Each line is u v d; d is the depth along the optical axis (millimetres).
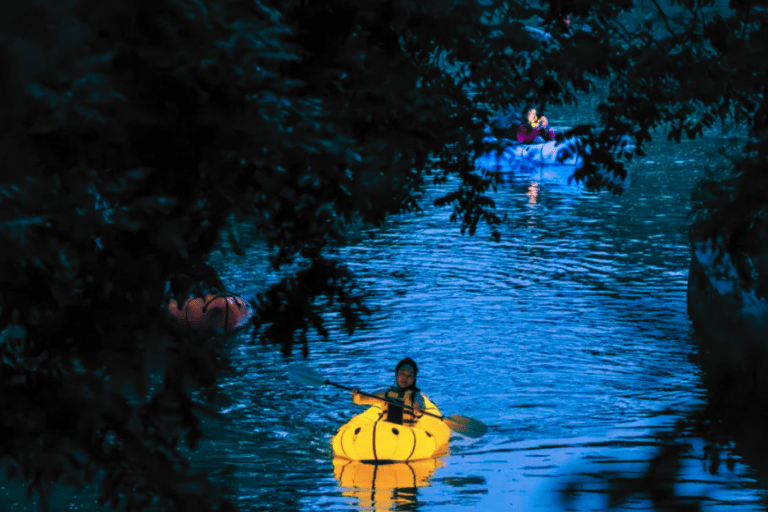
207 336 12922
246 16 10992
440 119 17797
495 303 62688
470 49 20156
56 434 11578
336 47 13539
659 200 95938
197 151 11430
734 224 13688
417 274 70000
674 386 46906
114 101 10414
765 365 44375
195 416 13008
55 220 10141
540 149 119125
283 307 14391
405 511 33188
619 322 58281
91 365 11609
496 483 35938
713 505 30750
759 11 17344
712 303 50281
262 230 14172
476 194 26969
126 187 10484
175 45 10469
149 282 11453
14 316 11102
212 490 13500
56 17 9422
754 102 19609
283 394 46969
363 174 13180
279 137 11336
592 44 21219
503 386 48125
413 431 39969
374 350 53594
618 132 24031
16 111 9258
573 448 39562
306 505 34000
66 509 32812
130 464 12812
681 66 20656
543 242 79938
